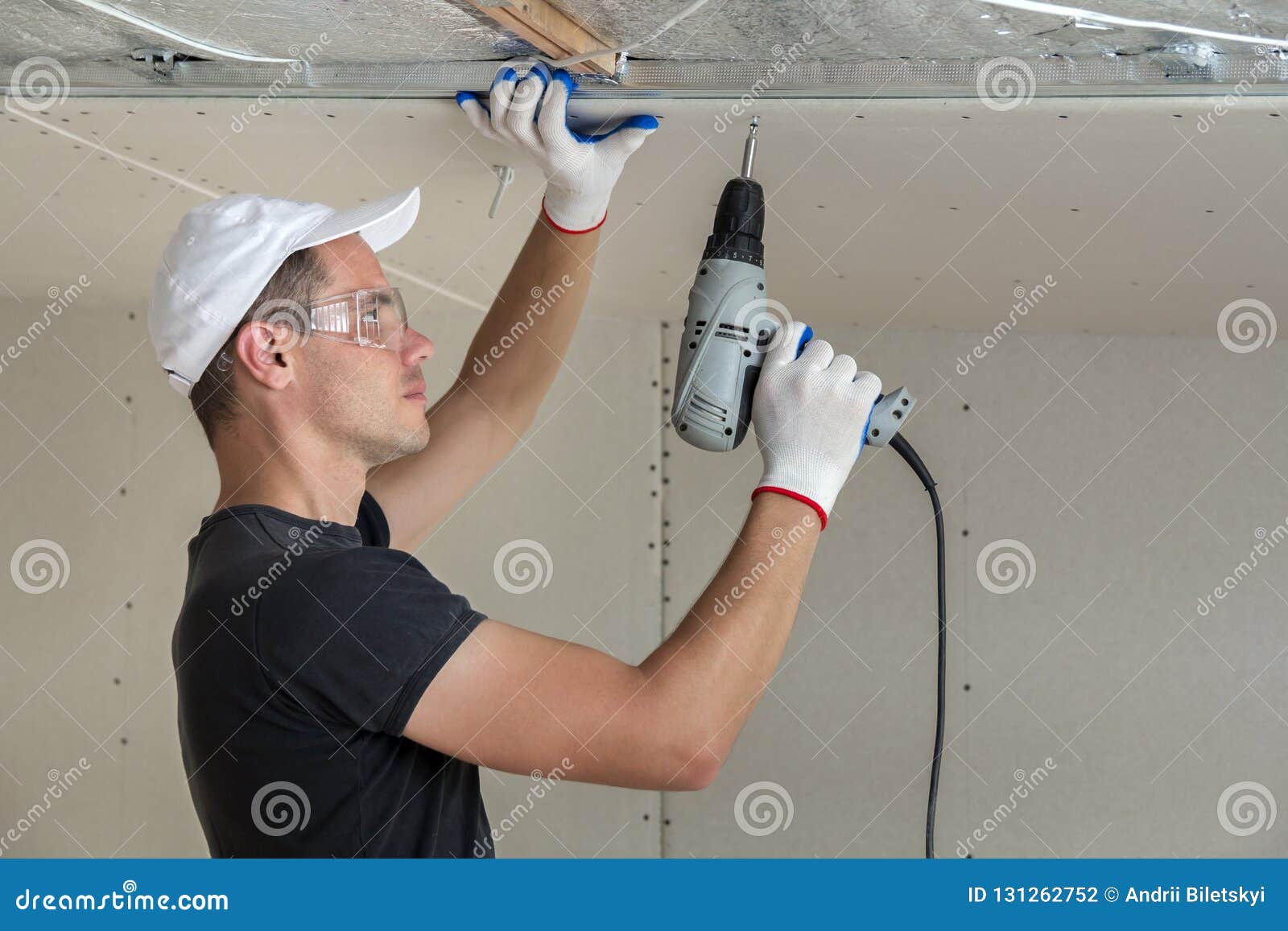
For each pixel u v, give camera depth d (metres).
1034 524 1.82
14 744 2.07
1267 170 0.96
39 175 1.22
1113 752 1.77
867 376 1.02
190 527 2.05
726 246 1.01
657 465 2.00
